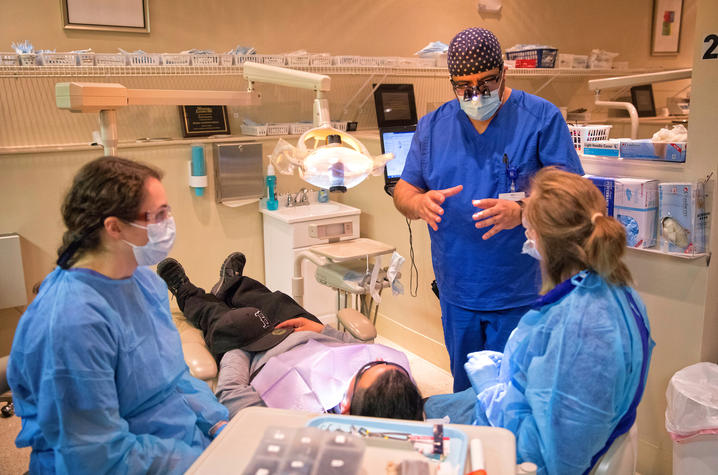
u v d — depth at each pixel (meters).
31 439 1.23
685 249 1.96
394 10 4.02
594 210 1.16
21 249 2.91
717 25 1.83
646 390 2.19
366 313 3.10
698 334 2.01
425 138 2.10
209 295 2.48
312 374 1.84
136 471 1.21
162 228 1.22
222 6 3.41
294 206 3.55
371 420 1.06
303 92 3.72
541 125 1.93
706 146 1.92
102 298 1.23
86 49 3.06
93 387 1.15
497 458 0.98
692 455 1.83
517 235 1.96
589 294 1.16
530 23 4.71
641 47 5.45
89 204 1.18
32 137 2.95
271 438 0.96
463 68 1.82
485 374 1.48
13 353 1.20
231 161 3.32
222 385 1.92
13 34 2.89
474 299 2.06
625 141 2.17
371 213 3.46
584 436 1.14
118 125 3.18
